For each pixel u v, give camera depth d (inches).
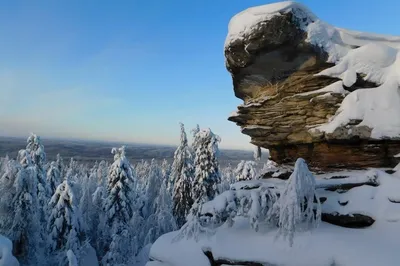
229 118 477.7
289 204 300.8
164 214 1349.7
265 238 326.6
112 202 1248.2
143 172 3415.4
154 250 399.2
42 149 1393.9
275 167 465.1
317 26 386.3
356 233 297.0
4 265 532.7
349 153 382.6
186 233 385.1
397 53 374.3
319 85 393.7
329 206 337.1
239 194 369.1
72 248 1056.8
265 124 437.1
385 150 364.5
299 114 407.8
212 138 1267.2
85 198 1600.6
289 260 290.8
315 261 279.7
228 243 339.0
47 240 1077.1
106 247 1341.0
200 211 393.1
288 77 418.6
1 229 999.0
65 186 1108.5
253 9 401.7
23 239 997.8
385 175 335.9
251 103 448.8
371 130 348.5
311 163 416.8
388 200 312.8
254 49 398.0
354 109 358.0
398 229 285.0
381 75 366.9
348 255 268.8
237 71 448.1
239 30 406.6
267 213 331.0
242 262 314.2
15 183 980.6
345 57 382.3
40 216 1190.3
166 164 2610.7
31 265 1008.2
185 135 1428.4
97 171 2989.7
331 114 384.2
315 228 316.8
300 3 388.5
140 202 1595.7
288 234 304.0
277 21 379.9
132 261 1192.8
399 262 247.1
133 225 1275.8
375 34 407.2
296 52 393.7
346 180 350.3
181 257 363.6
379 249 264.2
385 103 351.9
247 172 1498.5
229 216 370.3
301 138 412.5
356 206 321.4
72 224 1083.3
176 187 1400.1
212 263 342.6
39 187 1256.8
